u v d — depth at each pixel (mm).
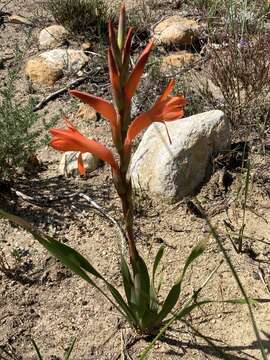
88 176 617
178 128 587
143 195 580
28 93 746
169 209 570
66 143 355
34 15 916
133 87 336
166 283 503
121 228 547
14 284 513
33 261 531
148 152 589
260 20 828
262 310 478
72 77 765
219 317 474
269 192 580
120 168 359
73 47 832
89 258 532
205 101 690
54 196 591
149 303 436
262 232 545
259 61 678
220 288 496
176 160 567
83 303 495
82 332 474
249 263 516
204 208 568
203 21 881
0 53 828
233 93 667
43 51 827
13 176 609
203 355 448
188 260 411
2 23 902
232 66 677
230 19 825
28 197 587
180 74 752
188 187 578
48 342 469
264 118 656
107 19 870
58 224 564
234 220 557
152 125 603
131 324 463
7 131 590
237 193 572
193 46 826
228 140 602
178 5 929
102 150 354
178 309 479
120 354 455
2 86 761
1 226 567
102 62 778
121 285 508
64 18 869
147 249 536
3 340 471
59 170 624
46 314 489
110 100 722
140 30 853
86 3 869
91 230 557
